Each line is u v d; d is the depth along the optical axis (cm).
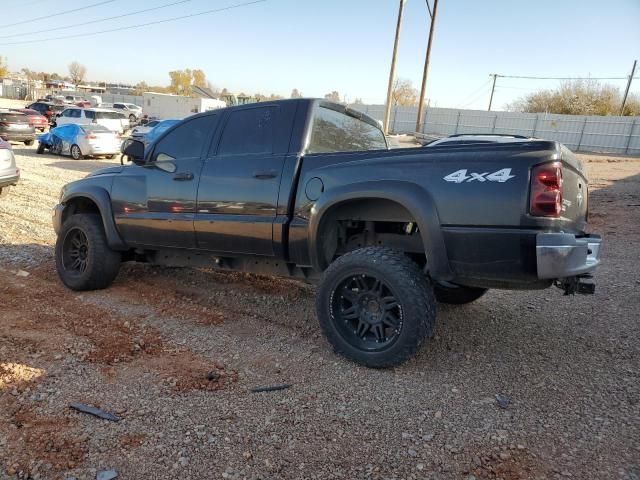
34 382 321
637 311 470
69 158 1875
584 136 3953
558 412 302
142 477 241
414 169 336
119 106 4712
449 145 342
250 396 315
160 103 5262
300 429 281
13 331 399
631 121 3759
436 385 333
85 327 418
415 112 4556
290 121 404
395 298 338
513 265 304
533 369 358
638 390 327
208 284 550
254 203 402
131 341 392
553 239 294
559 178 300
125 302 487
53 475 239
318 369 354
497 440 273
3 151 938
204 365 356
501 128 4262
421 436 276
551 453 263
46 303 474
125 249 506
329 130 429
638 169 2230
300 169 386
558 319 456
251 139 420
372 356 348
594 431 282
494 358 376
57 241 536
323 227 374
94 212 555
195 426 281
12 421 280
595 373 352
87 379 329
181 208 448
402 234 391
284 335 416
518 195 300
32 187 1142
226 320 448
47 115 3281
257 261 432
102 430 275
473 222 312
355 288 366
